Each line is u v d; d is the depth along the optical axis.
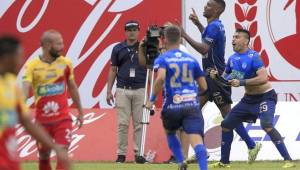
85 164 45.44
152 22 54.41
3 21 54.56
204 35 44.94
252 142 44.19
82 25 54.66
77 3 54.69
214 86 45.69
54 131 31.72
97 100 54.56
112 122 50.38
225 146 42.94
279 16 55.19
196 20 46.50
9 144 21.62
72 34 54.62
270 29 55.12
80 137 49.81
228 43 54.66
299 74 55.03
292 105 49.94
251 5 55.00
